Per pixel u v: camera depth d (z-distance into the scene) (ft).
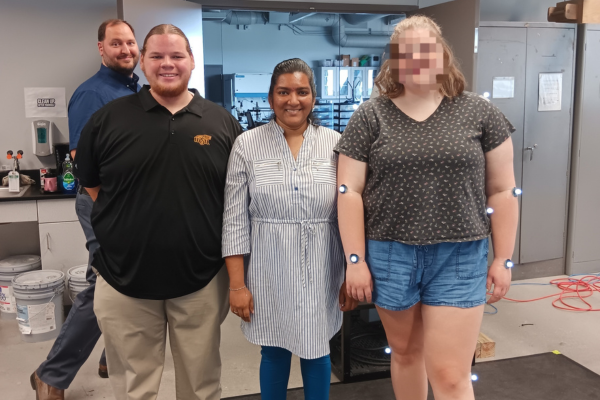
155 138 5.71
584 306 12.16
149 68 5.69
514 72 13.08
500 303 12.38
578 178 13.98
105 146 5.77
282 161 5.83
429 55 4.95
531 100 13.34
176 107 5.95
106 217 5.90
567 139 13.84
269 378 6.26
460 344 5.23
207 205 5.91
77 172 6.09
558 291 13.19
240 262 5.97
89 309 7.61
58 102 12.71
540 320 11.30
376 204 5.30
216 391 6.38
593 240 14.42
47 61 12.52
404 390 6.06
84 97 8.14
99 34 8.61
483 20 14.06
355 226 5.40
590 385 8.32
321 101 29.19
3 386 8.66
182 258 5.80
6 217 11.19
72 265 11.71
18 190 11.52
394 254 5.29
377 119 5.27
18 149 12.64
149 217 5.70
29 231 12.98
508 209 5.25
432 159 4.96
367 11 13.88
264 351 6.25
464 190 5.04
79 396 8.34
